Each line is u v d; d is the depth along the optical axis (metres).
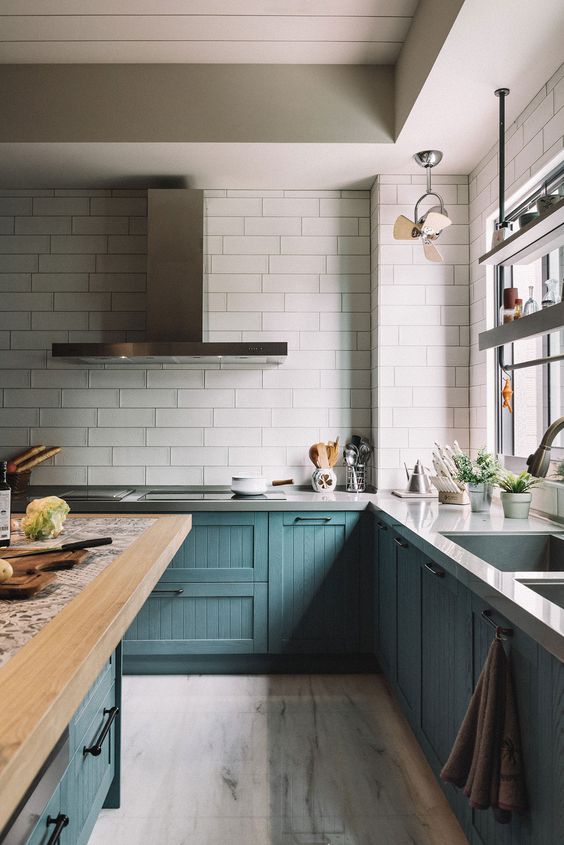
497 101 2.67
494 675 1.41
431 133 2.96
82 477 3.69
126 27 2.73
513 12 2.06
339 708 2.78
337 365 3.70
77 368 3.70
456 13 2.09
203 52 2.95
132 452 3.69
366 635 3.14
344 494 3.41
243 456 3.70
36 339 3.69
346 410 3.70
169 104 3.04
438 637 2.02
